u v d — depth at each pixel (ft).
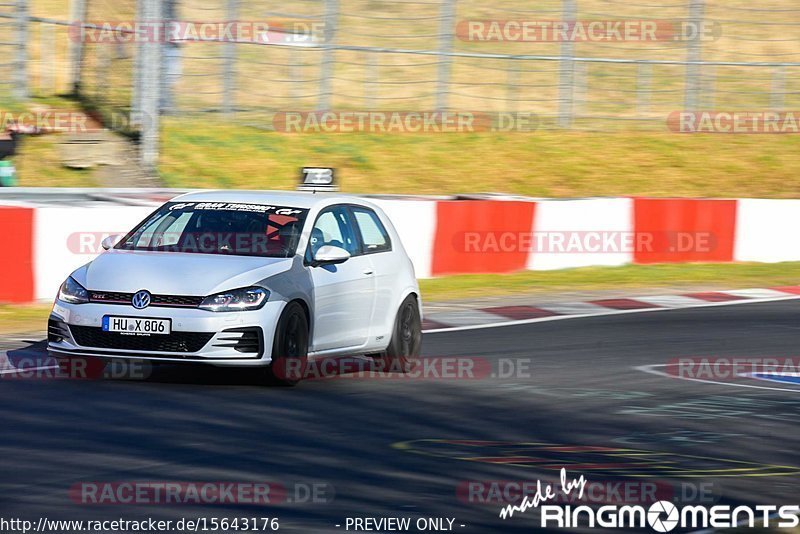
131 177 223.10
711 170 279.28
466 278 184.24
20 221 146.10
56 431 79.71
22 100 252.62
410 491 66.69
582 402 97.50
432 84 315.78
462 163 267.18
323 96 276.41
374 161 261.65
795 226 215.10
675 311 159.22
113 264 99.50
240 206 107.96
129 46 257.96
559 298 168.96
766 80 347.15
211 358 94.27
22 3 255.50
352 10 357.41
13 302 146.10
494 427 86.43
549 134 288.51
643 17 374.22
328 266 104.58
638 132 297.33
